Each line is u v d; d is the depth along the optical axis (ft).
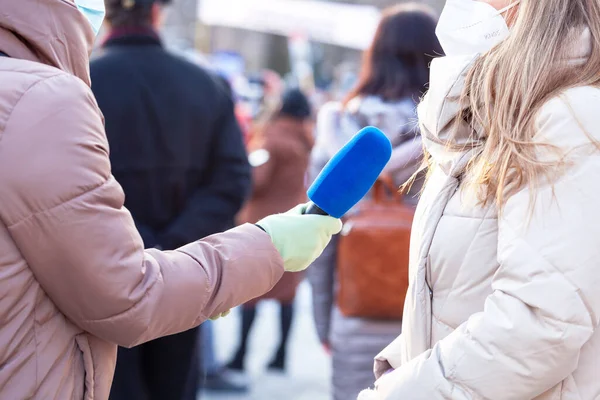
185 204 13.53
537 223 6.14
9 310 6.06
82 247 6.00
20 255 6.06
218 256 6.64
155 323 6.29
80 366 6.43
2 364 6.09
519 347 6.09
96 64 13.09
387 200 12.87
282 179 23.71
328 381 22.58
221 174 13.73
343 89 50.21
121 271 6.10
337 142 13.28
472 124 6.83
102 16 7.12
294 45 63.87
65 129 6.01
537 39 6.48
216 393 21.43
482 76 6.68
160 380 13.28
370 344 12.89
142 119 13.03
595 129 6.12
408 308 7.16
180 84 13.32
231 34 91.61
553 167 6.13
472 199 6.64
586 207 6.04
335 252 14.21
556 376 6.16
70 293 6.11
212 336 21.50
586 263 6.00
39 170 5.91
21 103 5.99
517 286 6.13
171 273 6.39
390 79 13.04
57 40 6.43
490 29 6.89
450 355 6.38
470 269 6.64
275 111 24.49
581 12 6.54
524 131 6.37
